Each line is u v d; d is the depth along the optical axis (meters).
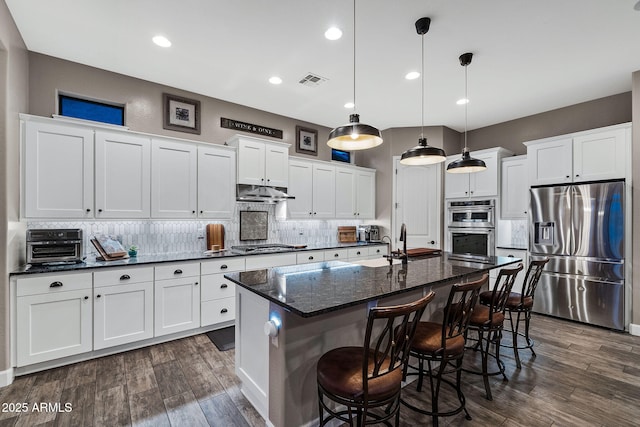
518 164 4.37
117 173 2.95
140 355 2.70
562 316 3.73
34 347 2.35
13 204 2.36
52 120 2.63
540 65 3.13
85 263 2.70
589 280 3.53
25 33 2.56
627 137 3.34
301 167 4.52
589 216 3.53
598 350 2.86
